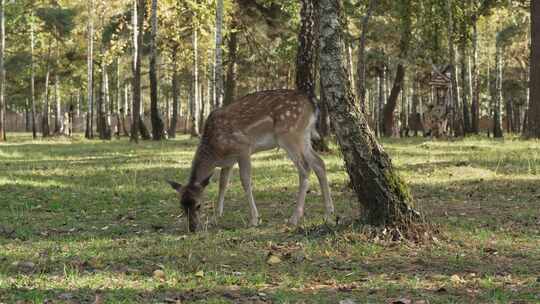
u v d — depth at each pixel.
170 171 16.83
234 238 8.69
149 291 6.28
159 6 37.41
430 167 16.08
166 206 11.96
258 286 6.45
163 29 39.50
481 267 7.09
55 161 20.72
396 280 6.64
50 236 9.28
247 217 10.53
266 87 49.97
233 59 37.12
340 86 8.25
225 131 9.92
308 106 10.20
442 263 7.27
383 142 28.39
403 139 32.38
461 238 8.41
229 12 34.75
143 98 61.25
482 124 64.31
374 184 8.20
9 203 12.31
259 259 7.52
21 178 15.88
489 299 5.89
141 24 31.92
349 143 8.25
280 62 41.44
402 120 48.69
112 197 13.01
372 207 8.28
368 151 8.22
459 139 30.48
